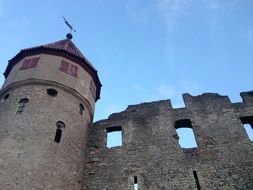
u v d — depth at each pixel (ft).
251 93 79.87
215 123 73.67
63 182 60.34
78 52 88.79
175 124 76.59
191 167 65.57
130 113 82.38
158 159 68.69
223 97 80.48
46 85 74.28
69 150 66.59
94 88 87.51
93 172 69.77
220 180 61.98
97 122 82.33
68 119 71.26
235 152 66.44
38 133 63.26
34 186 54.85
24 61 81.05
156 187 63.36
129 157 71.00
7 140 60.34
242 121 75.20
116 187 65.57
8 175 54.49
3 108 69.67
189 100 81.41
